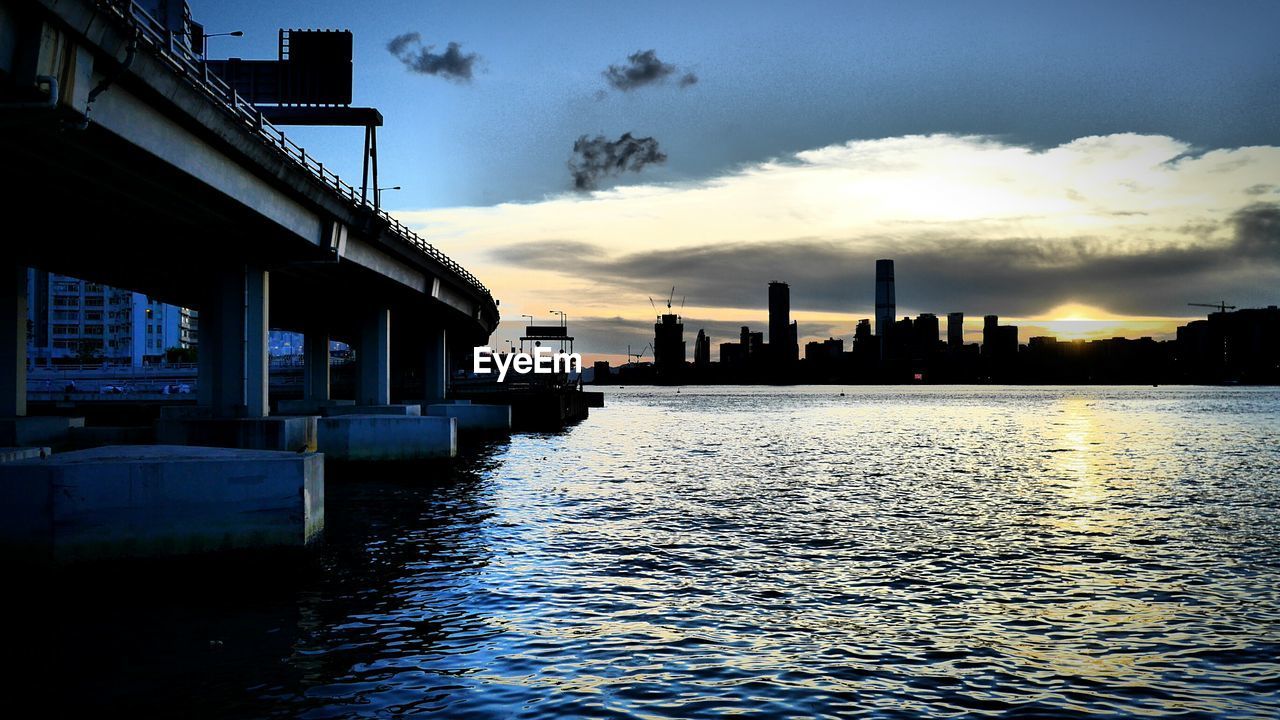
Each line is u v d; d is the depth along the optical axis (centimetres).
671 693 1694
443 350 10144
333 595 2412
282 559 2653
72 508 2450
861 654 1948
